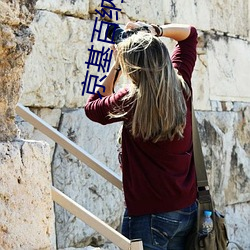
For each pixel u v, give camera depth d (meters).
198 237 5.24
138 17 8.56
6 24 3.70
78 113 7.70
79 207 4.36
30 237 3.72
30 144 3.79
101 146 7.96
